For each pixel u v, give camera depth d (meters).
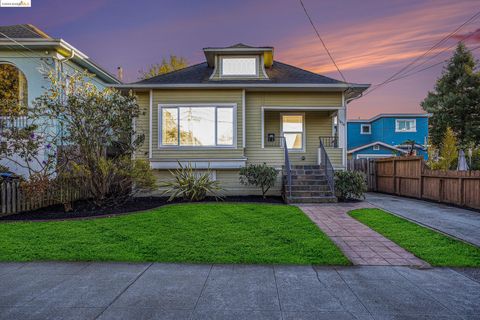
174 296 3.31
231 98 11.77
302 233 5.88
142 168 9.34
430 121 33.09
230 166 11.55
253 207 8.60
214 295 3.34
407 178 11.68
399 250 4.96
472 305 3.07
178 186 10.37
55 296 3.32
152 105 11.76
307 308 3.02
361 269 4.15
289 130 13.76
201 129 11.69
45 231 6.01
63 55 12.07
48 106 8.62
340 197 10.60
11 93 11.85
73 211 8.16
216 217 7.26
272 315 2.89
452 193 9.34
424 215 7.65
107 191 8.86
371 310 2.97
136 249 4.96
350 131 29.44
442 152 21.56
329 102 12.22
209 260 4.49
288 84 11.58
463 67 31.61
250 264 4.35
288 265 4.30
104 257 4.60
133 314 2.91
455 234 5.82
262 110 12.08
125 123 9.03
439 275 3.92
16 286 3.59
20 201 7.93
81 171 8.53
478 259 4.45
